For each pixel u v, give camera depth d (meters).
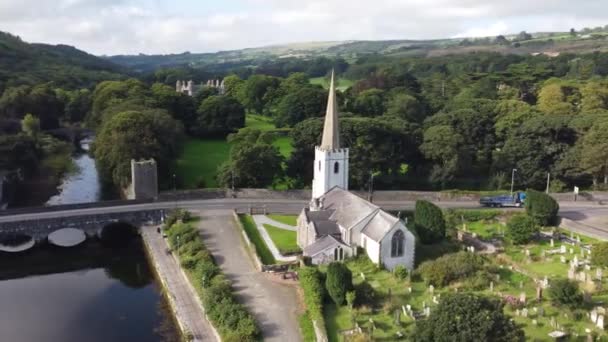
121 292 80.00
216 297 65.88
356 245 79.06
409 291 67.25
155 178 111.44
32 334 66.12
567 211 103.81
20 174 136.38
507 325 46.84
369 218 79.44
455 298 49.84
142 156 120.06
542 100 167.62
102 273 87.94
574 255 78.94
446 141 123.88
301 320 62.19
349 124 123.12
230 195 112.94
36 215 95.50
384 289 68.31
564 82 188.38
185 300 69.56
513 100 154.38
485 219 98.19
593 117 127.81
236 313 61.97
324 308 63.88
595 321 58.09
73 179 144.75
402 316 60.94
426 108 187.88
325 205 87.94
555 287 61.72
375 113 182.38
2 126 173.25
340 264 64.94
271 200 111.81
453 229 90.00
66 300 77.00
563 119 129.38
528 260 77.88
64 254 94.69
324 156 90.50
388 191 113.88
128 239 101.44
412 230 89.38
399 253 76.12
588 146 118.62
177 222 94.56
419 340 48.00
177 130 143.38
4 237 90.12
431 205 84.81
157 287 80.12
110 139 123.25
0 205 117.44
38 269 89.50
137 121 124.38
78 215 95.62
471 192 114.62
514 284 69.50
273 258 80.56
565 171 121.69
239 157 116.00
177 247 85.56
